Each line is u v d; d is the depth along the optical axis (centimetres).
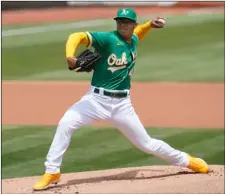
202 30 10562
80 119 2773
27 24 11894
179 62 8238
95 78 2775
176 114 5253
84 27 11438
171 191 2734
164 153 2981
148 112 5341
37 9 14500
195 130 4591
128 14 2698
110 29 11225
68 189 2803
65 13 13625
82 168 3509
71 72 7675
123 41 2736
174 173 3130
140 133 2886
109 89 2762
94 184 2903
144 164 3600
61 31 10944
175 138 4325
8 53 8912
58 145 2786
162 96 6122
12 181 3086
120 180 2986
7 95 6206
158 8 14050
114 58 2720
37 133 4422
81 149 3947
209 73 7519
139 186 2830
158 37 9956
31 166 3544
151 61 8319
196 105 5662
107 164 3603
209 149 4009
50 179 2805
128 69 2795
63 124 2770
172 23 11250
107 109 2789
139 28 2953
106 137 4266
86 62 2636
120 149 3959
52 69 7906
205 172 3112
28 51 9075
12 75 7531
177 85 6769
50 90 6481
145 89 6519
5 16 13300
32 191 2795
